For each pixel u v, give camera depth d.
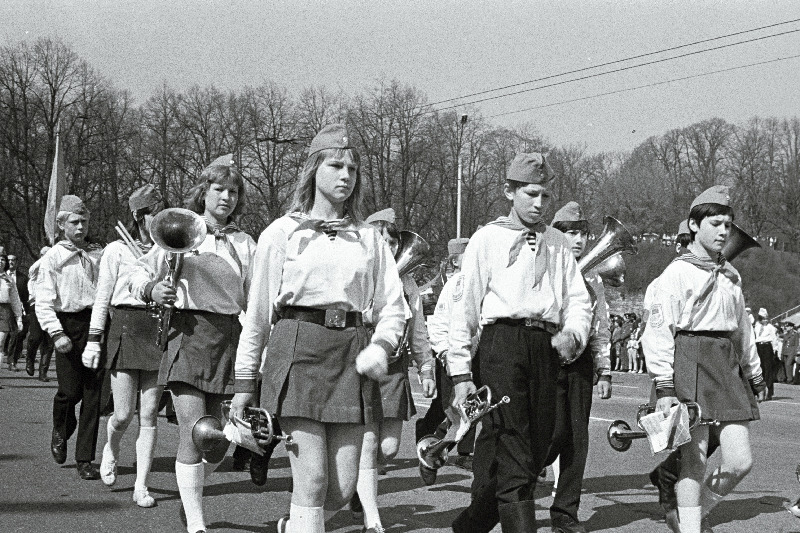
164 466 8.21
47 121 41.62
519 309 4.80
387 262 4.12
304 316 3.94
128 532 5.76
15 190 41.41
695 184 59.53
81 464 7.50
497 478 4.64
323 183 4.06
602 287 6.65
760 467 8.76
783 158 60.47
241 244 5.83
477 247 4.86
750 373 5.53
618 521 6.25
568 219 6.72
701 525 5.50
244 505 6.62
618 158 61.34
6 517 6.10
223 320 5.66
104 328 7.17
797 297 44.78
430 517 6.35
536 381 4.78
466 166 43.62
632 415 13.27
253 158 41.81
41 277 7.78
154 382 6.63
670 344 5.26
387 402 5.79
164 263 5.86
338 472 3.96
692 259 5.35
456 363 4.73
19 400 13.12
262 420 3.92
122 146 42.88
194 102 43.06
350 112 41.59
